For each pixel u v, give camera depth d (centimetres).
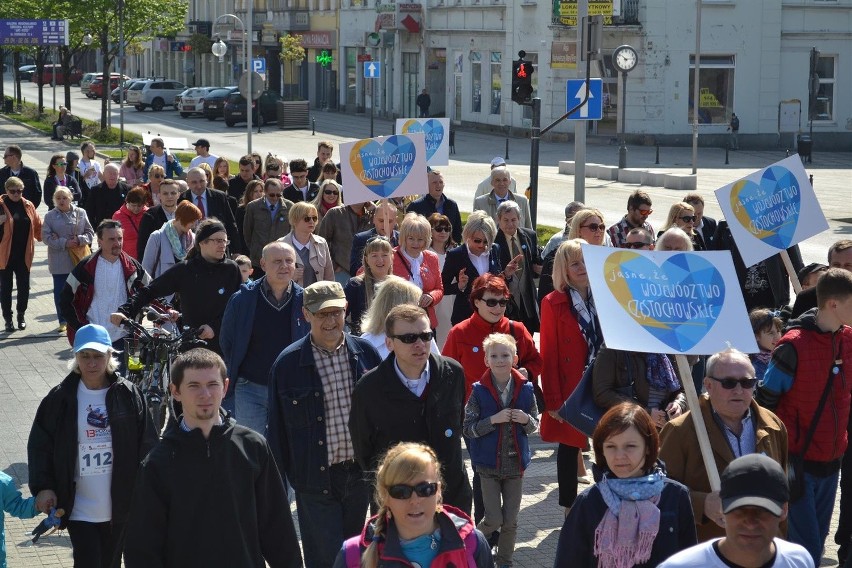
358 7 9231
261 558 789
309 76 10344
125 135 7144
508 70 7269
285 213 1972
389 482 632
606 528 698
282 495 792
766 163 5716
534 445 1474
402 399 881
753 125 6725
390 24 8431
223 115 8762
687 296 866
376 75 6756
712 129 6688
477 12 7631
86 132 7400
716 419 832
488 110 7581
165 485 755
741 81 6669
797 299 1162
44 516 1208
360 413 888
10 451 1420
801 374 952
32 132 7606
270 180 1970
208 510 757
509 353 1047
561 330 1137
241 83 4544
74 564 939
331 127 8119
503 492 1057
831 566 1066
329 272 1564
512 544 1055
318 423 934
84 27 7112
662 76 6581
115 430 925
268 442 944
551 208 3947
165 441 764
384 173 1741
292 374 940
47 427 925
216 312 1320
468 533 654
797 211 1287
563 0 3747
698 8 5144
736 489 589
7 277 2156
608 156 5981
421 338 865
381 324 1027
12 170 2675
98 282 1457
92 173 3241
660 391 1004
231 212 2033
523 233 1562
